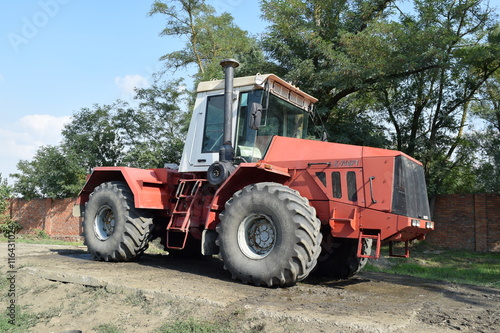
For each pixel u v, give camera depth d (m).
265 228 5.48
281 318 3.91
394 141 18.05
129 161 20.55
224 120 6.27
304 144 6.05
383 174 5.43
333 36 16.20
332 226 5.60
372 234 5.48
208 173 6.07
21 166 23.05
